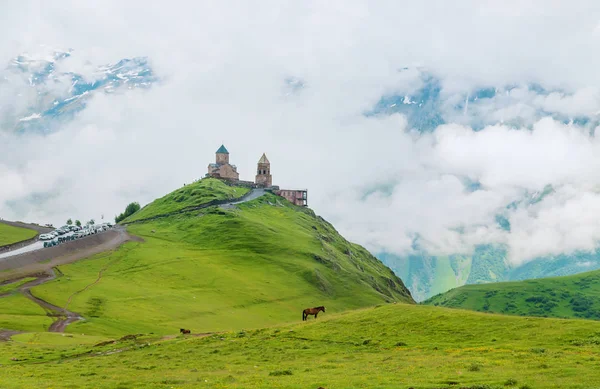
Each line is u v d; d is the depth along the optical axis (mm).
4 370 78750
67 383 67312
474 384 55562
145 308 180250
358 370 67312
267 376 66750
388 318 99375
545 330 79688
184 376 70062
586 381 54500
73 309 164875
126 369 78250
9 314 152250
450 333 86188
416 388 55312
